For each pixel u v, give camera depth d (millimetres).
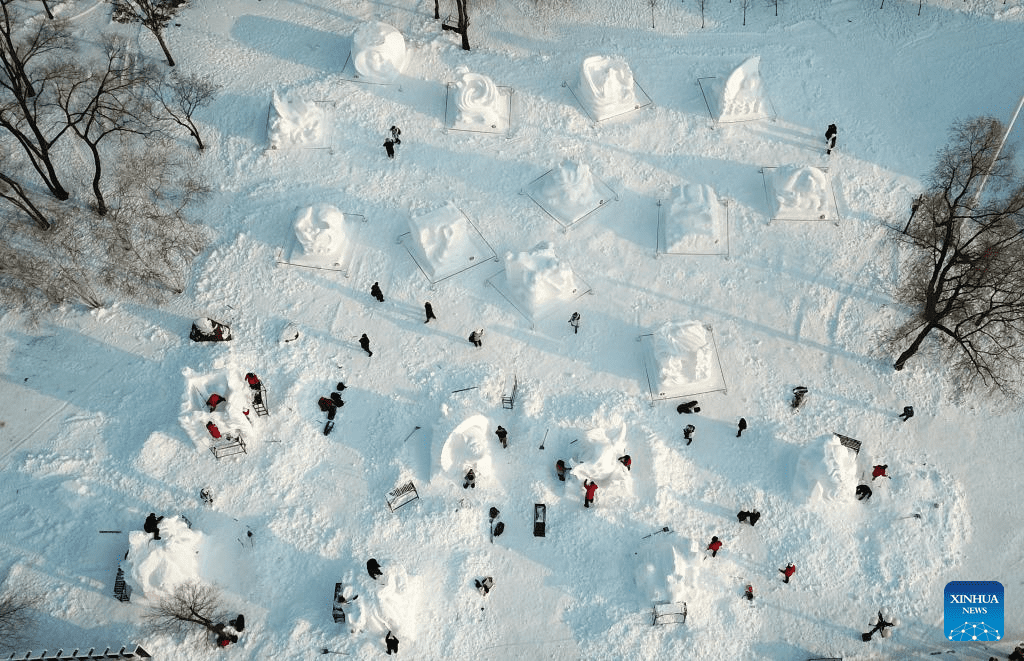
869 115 48188
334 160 47094
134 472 40156
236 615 37875
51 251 45094
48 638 37438
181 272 44875
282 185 46562
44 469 40406
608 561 38812
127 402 41781
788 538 39500
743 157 47125
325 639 37281
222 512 39594
